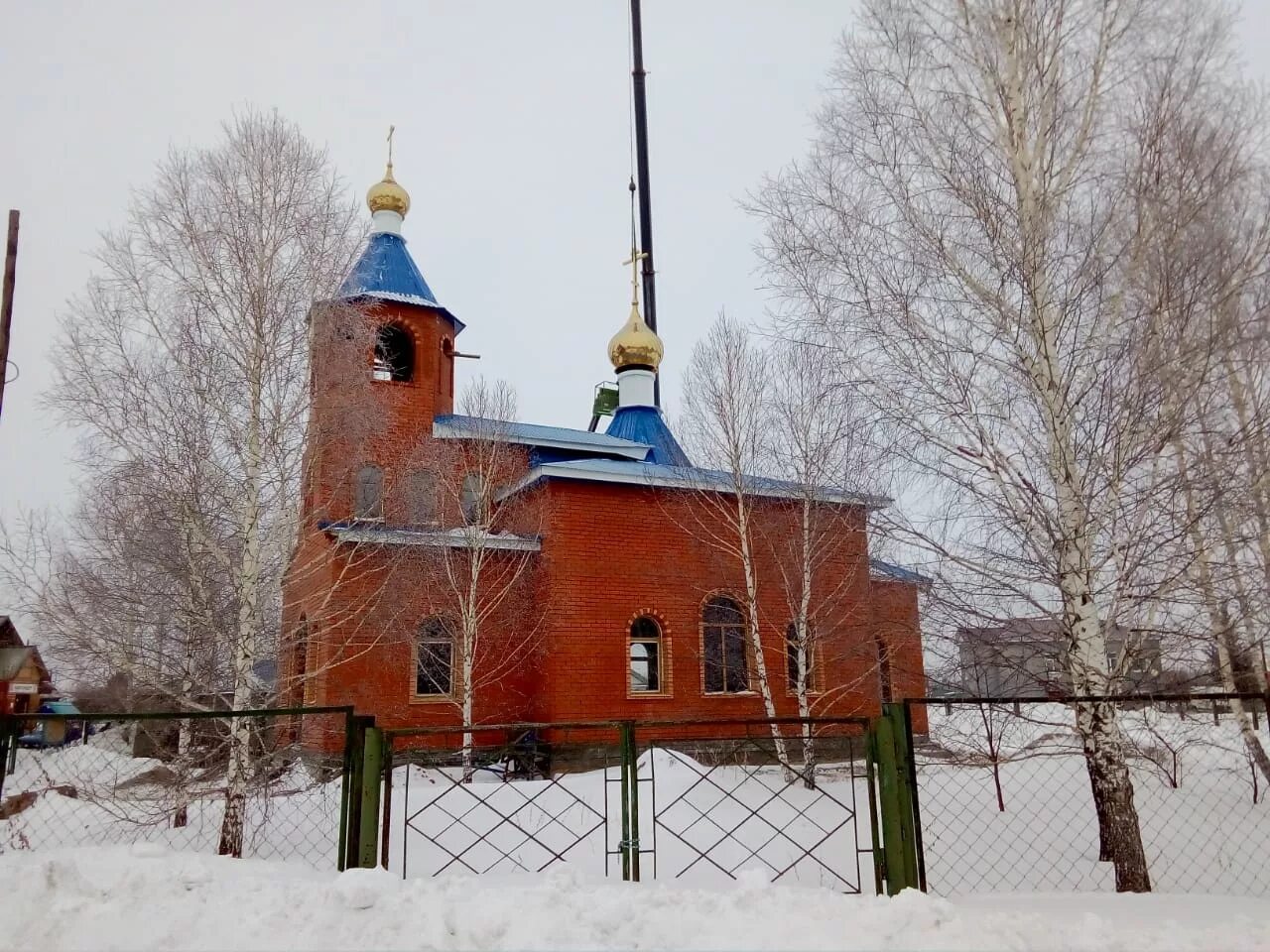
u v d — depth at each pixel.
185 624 9.81
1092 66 6.88
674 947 4.14
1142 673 6.86
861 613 13.58
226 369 9.52
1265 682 6.70
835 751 16.88
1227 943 4.27
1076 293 6.71
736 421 15.56
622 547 17.58
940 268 7.16
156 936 4.23
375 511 13.29
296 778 11.16
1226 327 6.13
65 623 9.24
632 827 5.42
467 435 18.56
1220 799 10.58
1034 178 6.90
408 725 15.95
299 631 10.73
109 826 8.24
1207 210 6.28
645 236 34.19
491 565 17.20
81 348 9.25
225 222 9.80
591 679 16.72
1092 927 4.39
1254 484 6.14
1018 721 9.73
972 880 7.66
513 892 4.65
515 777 14.85
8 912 4.41
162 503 9.32
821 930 4.25
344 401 10.02
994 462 6.91
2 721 5.57
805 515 14.65
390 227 20.84
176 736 10.54
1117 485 6.49
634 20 35.84
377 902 4.42
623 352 24.80
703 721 5.58
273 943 4.16
